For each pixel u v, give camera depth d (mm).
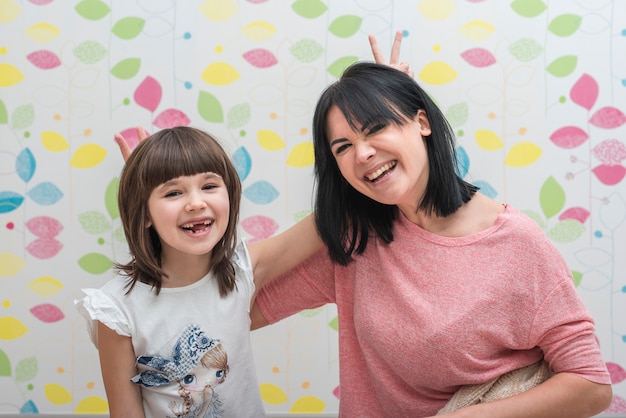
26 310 1452
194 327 955
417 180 900
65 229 1439
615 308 1410
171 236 915
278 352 1460
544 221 1407
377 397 993
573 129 1391
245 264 1011
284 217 1433
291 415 1456
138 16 1401
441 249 905
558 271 850
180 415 957
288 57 1404
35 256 1444
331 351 1456
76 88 1415
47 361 1459
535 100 1391
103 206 1434
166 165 904
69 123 1421
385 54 1396
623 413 1415
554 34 1380
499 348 879
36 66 1414
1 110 1424
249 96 1412
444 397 935
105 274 1443
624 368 1416
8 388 1465
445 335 859
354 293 986
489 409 836
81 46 1408
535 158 1399
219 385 966
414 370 901
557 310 841
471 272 877
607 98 1384
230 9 1400
